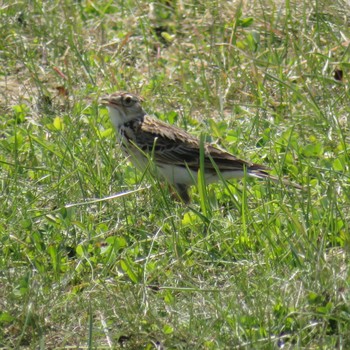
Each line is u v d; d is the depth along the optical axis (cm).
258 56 1526
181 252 1036
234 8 1659
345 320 879
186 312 929
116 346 896
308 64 1484
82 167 1213
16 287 967
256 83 1458
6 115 1412
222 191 1183
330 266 938
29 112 1422
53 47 1602
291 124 1343
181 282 988
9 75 1545
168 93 1469
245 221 1055
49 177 1209
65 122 1351
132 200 1160
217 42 1598
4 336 918
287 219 1062
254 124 1337
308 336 873
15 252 1048
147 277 1001
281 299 909
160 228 1062
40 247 1052
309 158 1252
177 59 1555
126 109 1225
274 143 1275
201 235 1065
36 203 1160
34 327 917
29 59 1569
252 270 991
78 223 1077
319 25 1570
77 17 1692
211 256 1036
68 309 942
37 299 938
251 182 1213
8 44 1605
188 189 1225
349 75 1450
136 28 1667
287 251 1000
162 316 937
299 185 1166
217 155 1193
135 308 926
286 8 1580
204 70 1512
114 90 1458
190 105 1436
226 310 904
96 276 1014
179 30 1652
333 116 1338
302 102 1398
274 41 1588
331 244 1037
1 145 1292
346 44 1524
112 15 1714
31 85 1505
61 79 1522
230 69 1496
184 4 1700
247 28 1622
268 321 877
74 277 1012
